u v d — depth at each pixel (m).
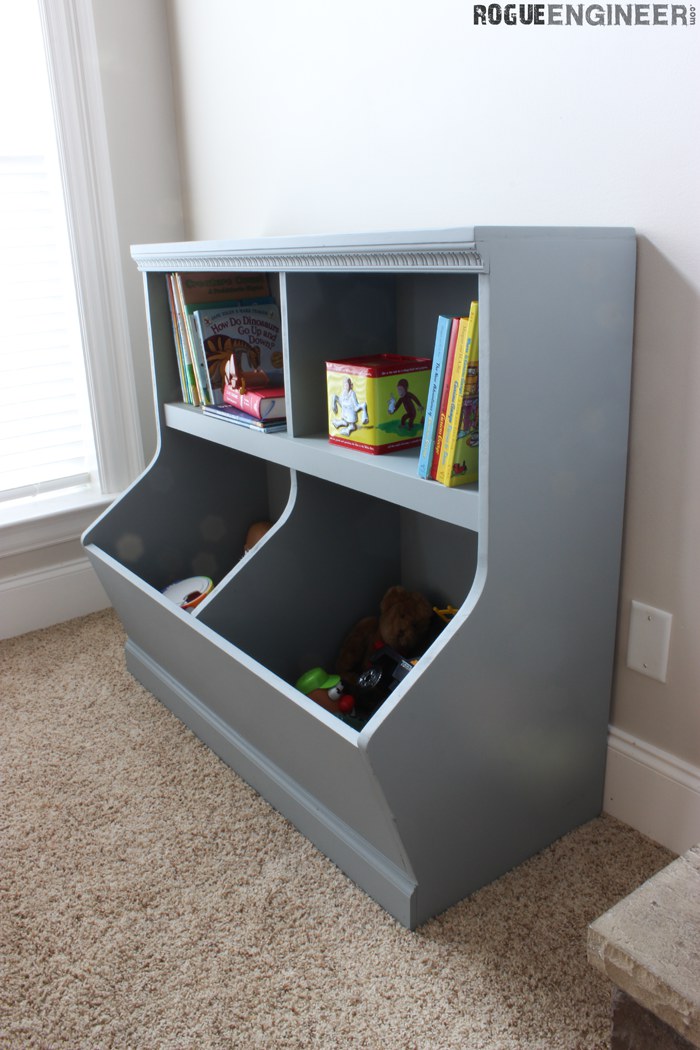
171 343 1.83
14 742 1.69
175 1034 1.06
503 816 1.28
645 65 1.10
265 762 1.49
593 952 0.86
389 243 1.05
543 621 1.21
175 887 1.30
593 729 1.37
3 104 1.96
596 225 1.21
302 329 1.39
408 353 1.54
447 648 1.10
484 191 1.38
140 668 1.90
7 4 1.92
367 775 1.09
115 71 2.04
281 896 1.28
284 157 1.82
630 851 1.35
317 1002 1.10
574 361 1.11
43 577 2.20
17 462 2.17
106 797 1.52
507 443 1.06
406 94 1.47
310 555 1.60
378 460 1.25
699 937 0.84
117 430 2.24
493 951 1.17
